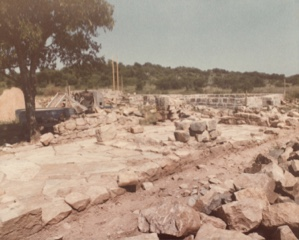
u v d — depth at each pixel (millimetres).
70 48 12242
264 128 10438
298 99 28109
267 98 23125
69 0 9828
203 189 4527
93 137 9570
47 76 48188
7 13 8922
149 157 6465
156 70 84000
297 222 3088
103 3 11516
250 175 4281
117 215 3852
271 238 3129
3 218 3094
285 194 4246
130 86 57094
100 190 4227
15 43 10219
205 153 6762
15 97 20375
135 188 4699
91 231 3426
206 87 59250
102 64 13430
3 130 13805
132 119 11828
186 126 7758
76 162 6195
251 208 3266
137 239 2805
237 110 15070
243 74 77438
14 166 5949
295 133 10320
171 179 5434
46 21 10852
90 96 20281
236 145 7711
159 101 14422
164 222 3170
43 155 6996
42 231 3383
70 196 3904
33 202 3848
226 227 3238
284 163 5320
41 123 12734
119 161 6203
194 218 3160
